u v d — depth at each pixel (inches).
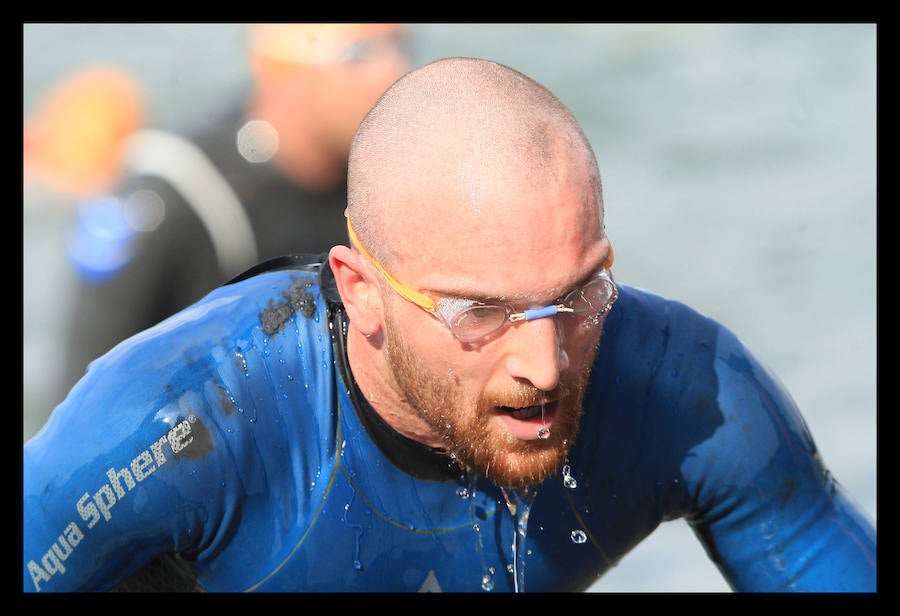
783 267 912.9
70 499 355.6
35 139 852.6
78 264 610.2
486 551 389.7
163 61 1158.3
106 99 861.2
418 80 335.3
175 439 357.4
